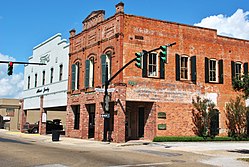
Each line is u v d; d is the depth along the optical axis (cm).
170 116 2945
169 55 3000
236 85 2098
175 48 3034
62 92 3669
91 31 3241
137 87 2823
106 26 3000
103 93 2925
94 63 3147
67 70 3612
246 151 2195
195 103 3048
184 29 3109
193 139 2941
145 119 2958
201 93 3119
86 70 3228
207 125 3072
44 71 4153
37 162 1427
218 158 1819
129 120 3089
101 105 2991
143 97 2841
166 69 2973
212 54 3228
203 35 3200
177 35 3064
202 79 3144
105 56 2961
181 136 2952
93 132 3319
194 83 3095
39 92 4216
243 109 3206
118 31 2814
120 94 2736
